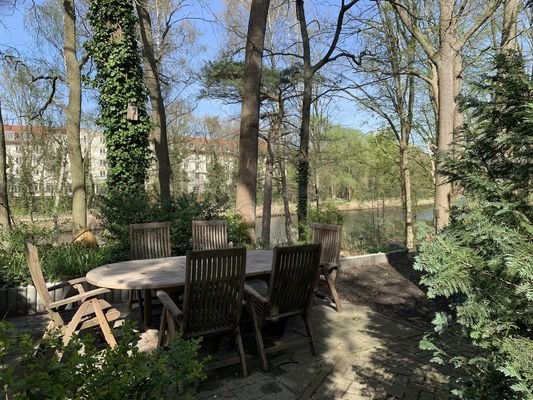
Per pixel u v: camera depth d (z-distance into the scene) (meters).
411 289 6.64
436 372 3.55
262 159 25.72
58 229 9.53
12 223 9.38
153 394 1.67
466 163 2.28
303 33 13.89
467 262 2.11
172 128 27.02
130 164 8.98
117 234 7.19
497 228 2.00
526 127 1.99
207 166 28.42
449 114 8.16
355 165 23.64
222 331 3.49
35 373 1.55
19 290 5.12
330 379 3.43
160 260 4.81
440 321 2.28
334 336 4.46
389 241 16.19
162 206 7.93
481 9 9.30
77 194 9.98
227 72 16.12
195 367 1.82
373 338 4.41
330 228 5.73
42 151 20.09
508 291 2.04
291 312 3.88
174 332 3.44
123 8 8.87
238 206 10.20
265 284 6.32
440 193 7.54
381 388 3.27
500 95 2.17
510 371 1.78
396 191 21.11
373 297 6.15
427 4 10.48
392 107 17.20
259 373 3.53
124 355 1.73
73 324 3.52
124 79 8.92
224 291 3.38
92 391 1.54
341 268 8.04
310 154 22.50
